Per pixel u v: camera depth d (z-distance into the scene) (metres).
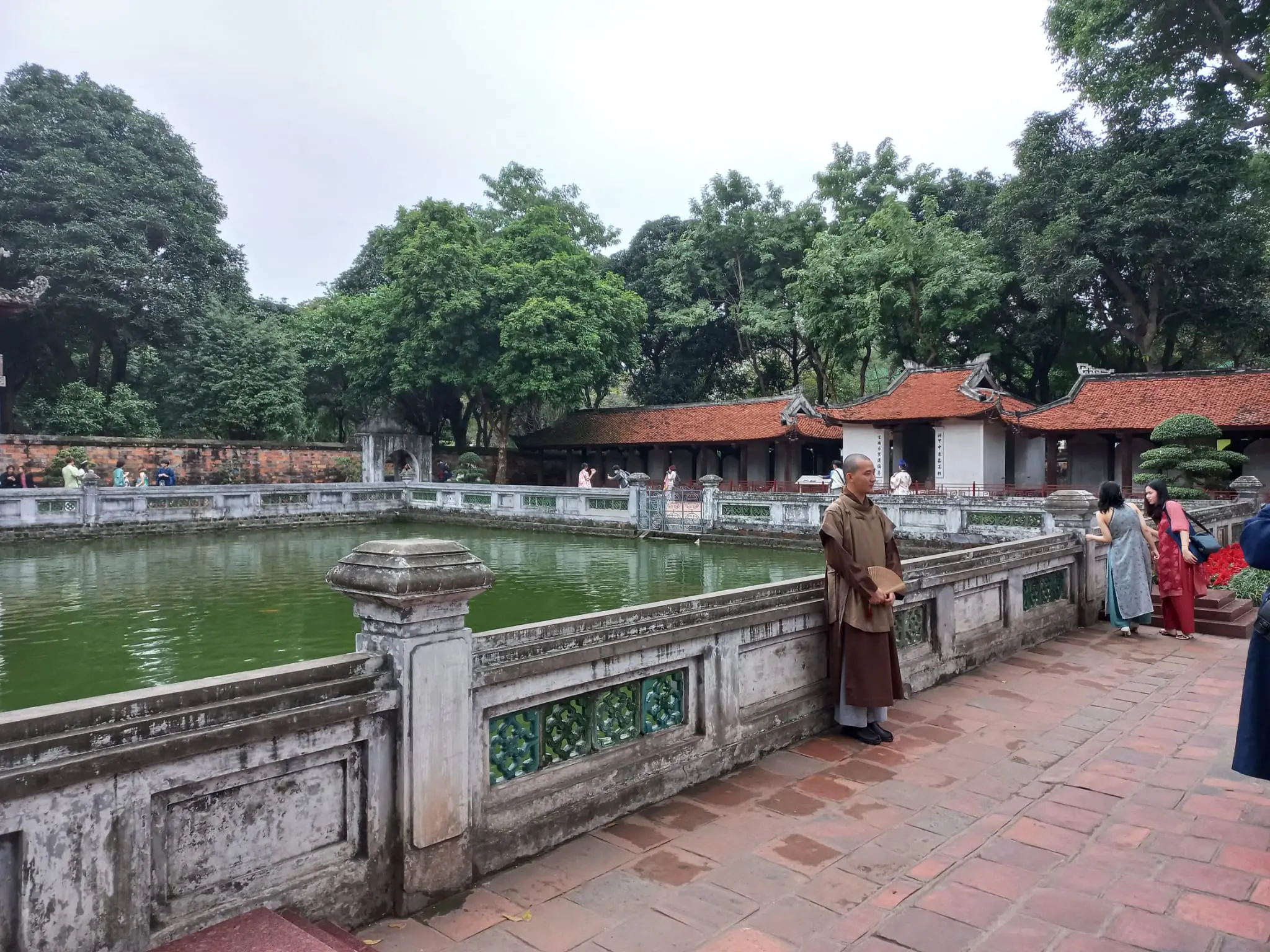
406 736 2.83
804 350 40.69
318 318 36.84
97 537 21.78
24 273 28.56
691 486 31.25
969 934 2.75
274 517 25.75
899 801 3.89
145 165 32.03
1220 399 22.28
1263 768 2.87
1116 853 3.36
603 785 3.62
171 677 8.59
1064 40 25.25
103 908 2.13
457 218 31.78
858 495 4.77
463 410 39.47
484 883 3.08
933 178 33.91
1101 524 7.87
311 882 2.63
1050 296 25.67
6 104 29.06
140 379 34.94
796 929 2.78
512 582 15.16
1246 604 8.41
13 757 1.97
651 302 39.47
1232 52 22.44
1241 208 24.53
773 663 4.66
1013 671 6.32
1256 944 2.68
